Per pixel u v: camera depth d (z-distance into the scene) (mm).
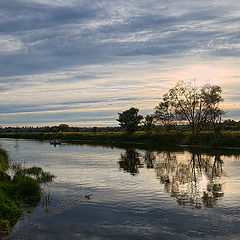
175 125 80250
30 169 31656
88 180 26766
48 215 16578
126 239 13391
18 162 40500
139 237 13625
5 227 14523
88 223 15391
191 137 69375
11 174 29094
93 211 17359
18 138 132250
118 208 17969
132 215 16688
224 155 47781
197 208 17984
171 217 16328
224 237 13625
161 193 21703
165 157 46312
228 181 26219
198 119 72438
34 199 19719
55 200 19641
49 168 34625
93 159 44250
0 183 21609
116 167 35406
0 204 16156
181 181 26281
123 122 91062
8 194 19734
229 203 19031
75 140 103625
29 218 16047
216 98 68375
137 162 40281
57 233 14023
